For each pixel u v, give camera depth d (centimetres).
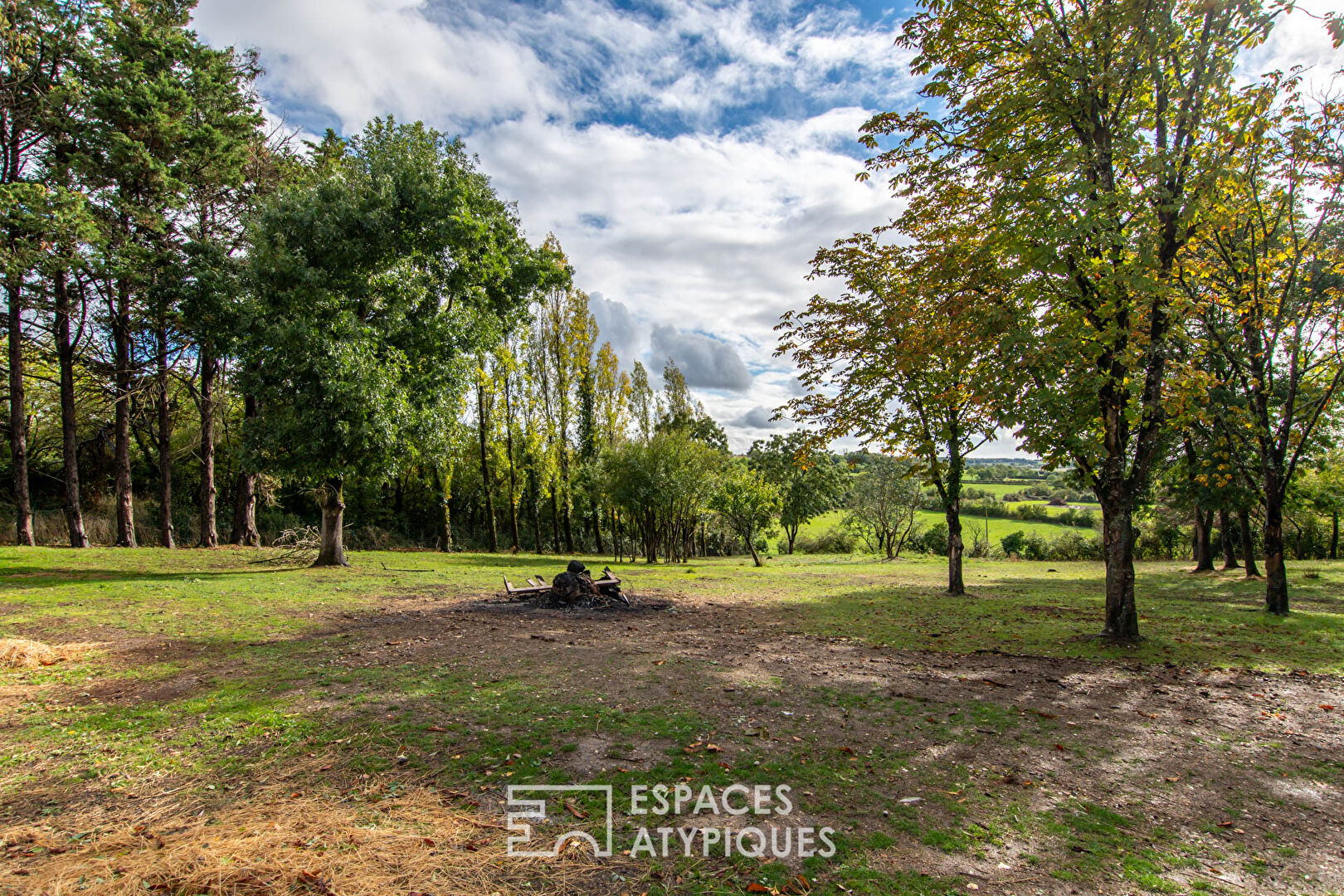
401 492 4544
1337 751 543
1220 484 1516
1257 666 838
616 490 3284
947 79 1077
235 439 3027
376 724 562
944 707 648
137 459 3394
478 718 582
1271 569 1342
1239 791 464
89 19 2133
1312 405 1411
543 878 336
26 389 2775
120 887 322
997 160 988
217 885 323
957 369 1202
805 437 1669
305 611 1190
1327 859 370
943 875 345
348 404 1734
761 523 4284
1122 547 1009
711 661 834
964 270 1046
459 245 2102
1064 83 932
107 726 560
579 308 4162
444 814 404
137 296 2255
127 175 2125
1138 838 393
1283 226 1380
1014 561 4116
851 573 2634
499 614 1211
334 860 347
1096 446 941
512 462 3997
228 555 2322
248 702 625
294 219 1866
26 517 2197
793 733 561
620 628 1093
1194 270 1216
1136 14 874
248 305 1867
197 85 2317
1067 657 891
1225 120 965
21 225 1780
